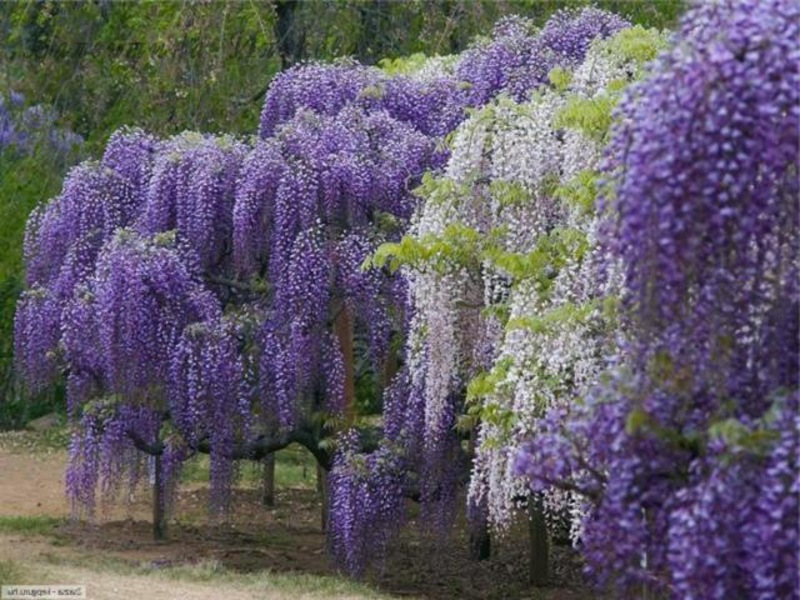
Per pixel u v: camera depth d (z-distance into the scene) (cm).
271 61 1839
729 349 548
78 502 1372
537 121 1007
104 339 1164
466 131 1024
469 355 1027
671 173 534
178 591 1011
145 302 1166
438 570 1261
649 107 548
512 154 1003
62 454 2172
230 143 1256
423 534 1303
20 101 1911
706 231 536
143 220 1258
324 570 1223
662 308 543
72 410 1266
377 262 1009
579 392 838
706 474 541
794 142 535
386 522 1135
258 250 1184
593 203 862
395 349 1238
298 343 1142
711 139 533
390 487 1137
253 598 1006
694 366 549
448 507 1140
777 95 538
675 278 537
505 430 894
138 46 1812
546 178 1001
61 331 1280
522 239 995
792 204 541
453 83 1336
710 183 532
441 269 1002
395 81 1351
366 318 1173
